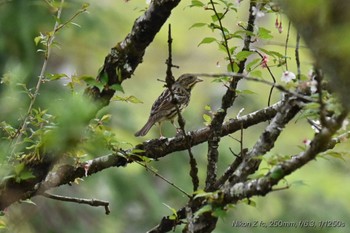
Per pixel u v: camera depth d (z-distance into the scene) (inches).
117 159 385.7
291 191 927.7
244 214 892.0
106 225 857.5
